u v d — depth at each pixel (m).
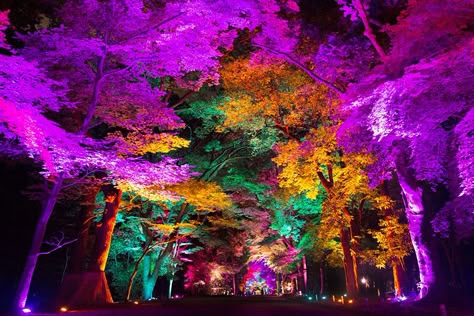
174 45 14.94
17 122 10.05
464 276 32.78
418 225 16.11
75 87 15.97
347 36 20.62
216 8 15.42
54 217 31.14
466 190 11.36
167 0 15.99
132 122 16.58
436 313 12.95
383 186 21.27
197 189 26.20
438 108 10.52
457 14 10.62
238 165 37.56
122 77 15.88
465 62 9.53
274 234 38.75
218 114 30.02
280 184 22.17
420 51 12.00
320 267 37.84
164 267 36.06
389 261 21.31
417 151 13.16
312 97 21.11
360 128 14.73
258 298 33.56
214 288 48.44
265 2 19.20
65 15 14.60
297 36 21.58
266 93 22.47
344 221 20.05
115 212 23.36
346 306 17.72
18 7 17.73
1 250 28.33
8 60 10.06
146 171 15.60
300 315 14.68
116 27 14.64
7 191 27.30
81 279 21.38
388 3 18.97
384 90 10.57
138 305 20.86
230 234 42.34
